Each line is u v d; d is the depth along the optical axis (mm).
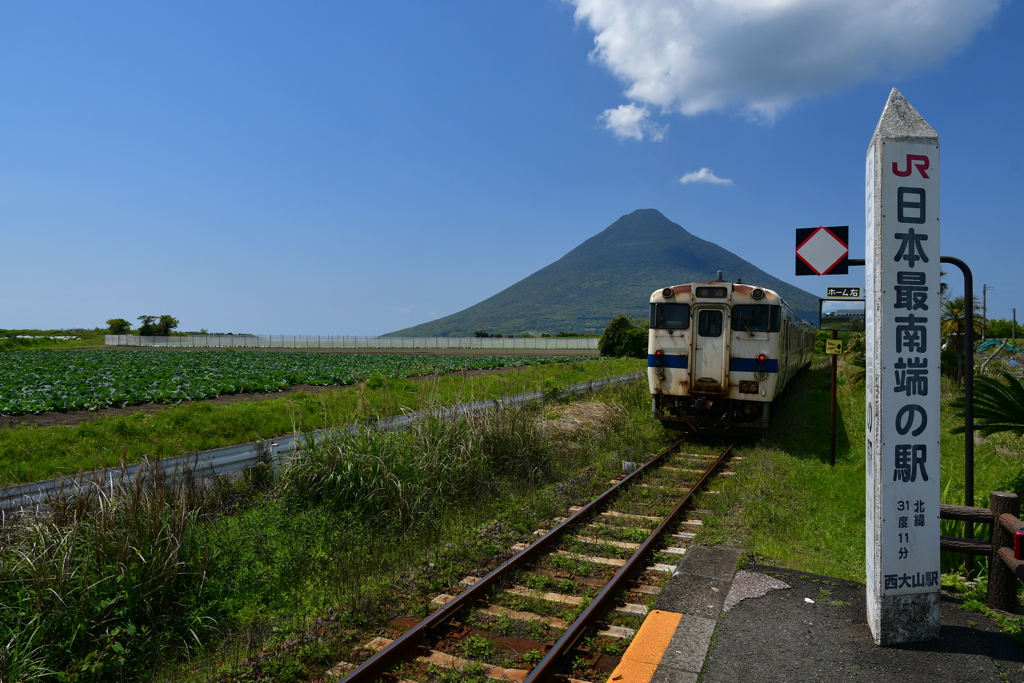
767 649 4438
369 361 43875
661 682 4062
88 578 5152
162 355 51062
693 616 5008
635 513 8523
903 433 4465
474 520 8023
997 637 4531
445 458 9273
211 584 5699
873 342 4539
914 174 4473
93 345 80000
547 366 33312
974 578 5746
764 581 5664
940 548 4652
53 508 6000
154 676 4699
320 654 4770
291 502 8062
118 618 5016
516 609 5516
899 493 4453
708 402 13727
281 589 5988
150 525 5773
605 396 18547
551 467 10695
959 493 8555
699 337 13781
